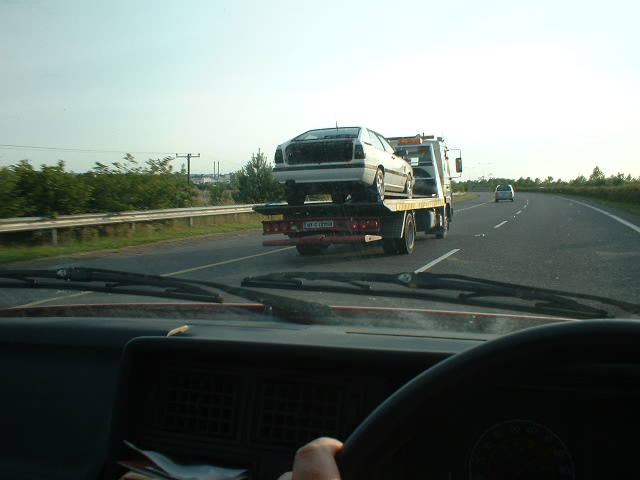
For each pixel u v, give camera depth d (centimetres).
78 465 235
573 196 8019
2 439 248
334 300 538
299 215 1280
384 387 195
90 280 356
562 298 307
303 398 203
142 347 216
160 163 2314
